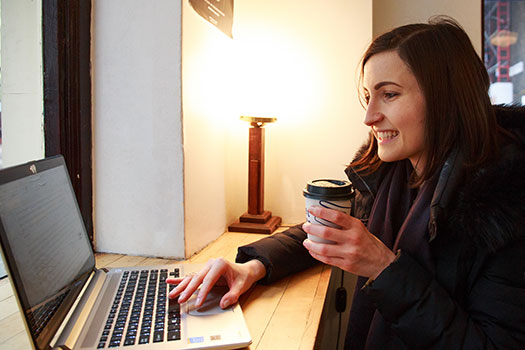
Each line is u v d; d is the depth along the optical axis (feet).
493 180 2.32
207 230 4.27
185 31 3.59
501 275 2.27
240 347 2.03
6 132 3.64
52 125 3.52
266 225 4.83
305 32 4.99
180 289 2.54
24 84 3.57
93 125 3.83
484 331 2.21
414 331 2.25
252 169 4.91
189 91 3.73
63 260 2.35
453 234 2.47
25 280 1.81
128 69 3.69
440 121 2.57
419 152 2.83
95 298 2.51
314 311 2.68
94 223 3.93
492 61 7.04
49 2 3.41
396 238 2.97
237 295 2.56
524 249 2.24
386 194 3.40
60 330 1.98
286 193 5.27
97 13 3.72
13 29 3.51
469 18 5.56
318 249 2.36
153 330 2.11
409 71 2.57
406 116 2.63
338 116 5.02
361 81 3.25
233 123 5.07
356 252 2.30
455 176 2.48
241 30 5.09
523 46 6.98
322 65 4.99
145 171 3.74
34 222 2.09
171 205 3.70
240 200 5.30
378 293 2.29
